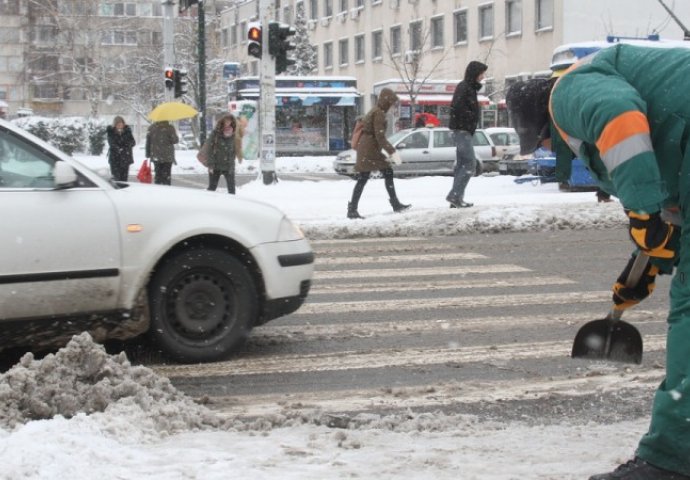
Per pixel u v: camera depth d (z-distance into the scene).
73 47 82.81
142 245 8.22
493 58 65.31
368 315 10.70
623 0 57.25
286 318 10.55
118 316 8.23
